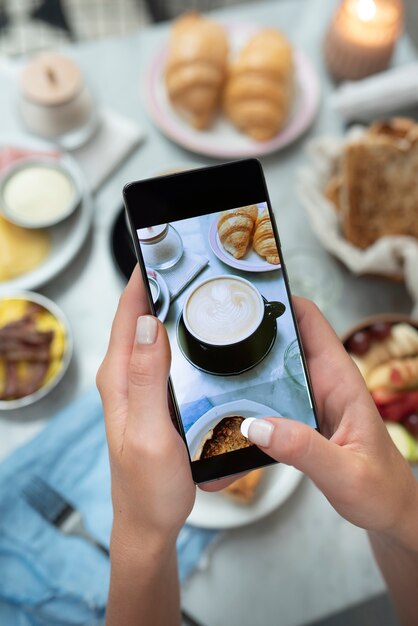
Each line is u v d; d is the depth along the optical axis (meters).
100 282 0.67
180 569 0.55
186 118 0.72
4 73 0.73
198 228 0.40
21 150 0.69
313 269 0.67
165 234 0.40
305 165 0.72
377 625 0.58
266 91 0.69
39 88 0.67
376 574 0.57
